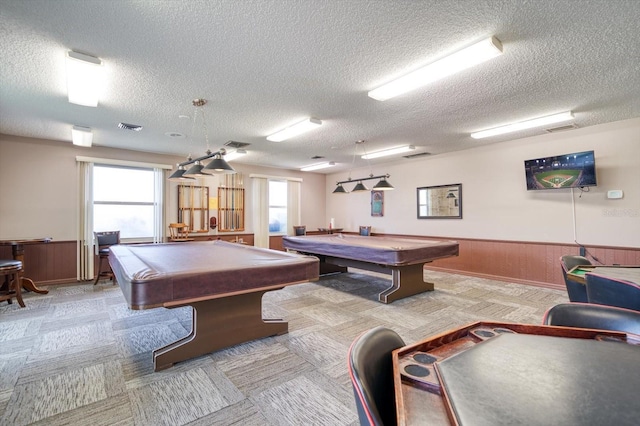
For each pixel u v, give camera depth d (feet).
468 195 19.86
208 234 23.20
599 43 7.88
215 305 8.82
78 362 8.27
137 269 7.72
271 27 7.22
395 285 14.49
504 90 10.76
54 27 7.12
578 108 12.56
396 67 9.12
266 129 15.33
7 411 6.20
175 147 19.15
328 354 8.75
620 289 6.86
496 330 3.82
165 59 8.62
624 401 2.26
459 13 6.76
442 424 2.20
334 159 23.48
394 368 2.91
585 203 15.33
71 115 13.10
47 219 17.13
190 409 6.30
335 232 28.50
